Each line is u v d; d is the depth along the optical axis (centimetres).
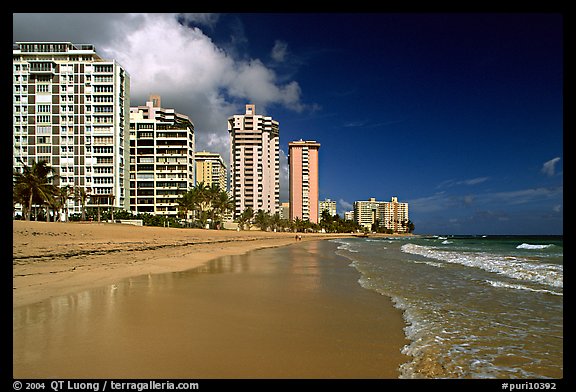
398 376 551
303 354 637
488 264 2316
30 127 7806
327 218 17825
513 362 610
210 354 630
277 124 15100
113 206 7512
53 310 925
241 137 14450
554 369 579
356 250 4466
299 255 3422
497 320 888
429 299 1158
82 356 609
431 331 787
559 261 2550
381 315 934
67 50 8119
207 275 1734
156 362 589
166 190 9469
